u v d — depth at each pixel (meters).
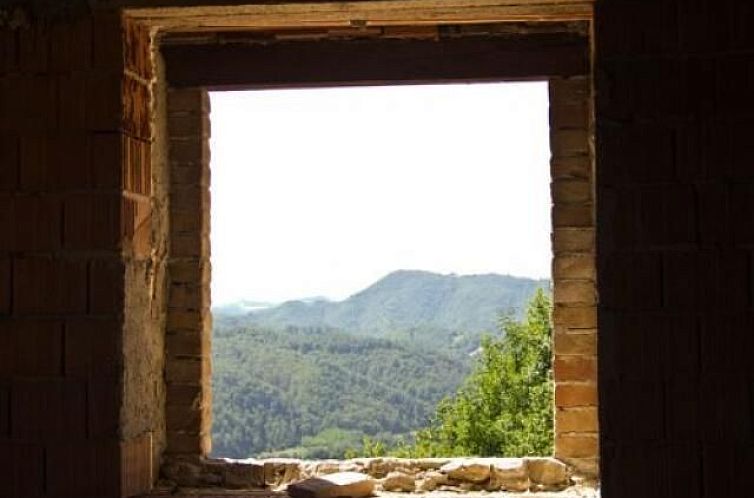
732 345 3.27
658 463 3.28
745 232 3.28
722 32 3.30
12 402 3.44
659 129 3.31
